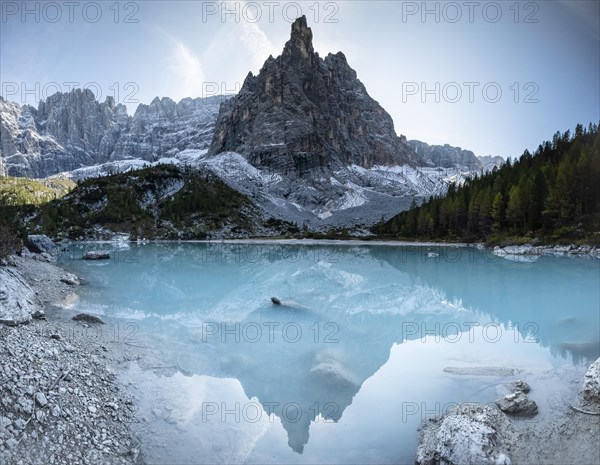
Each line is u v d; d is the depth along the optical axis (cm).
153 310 2030
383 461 810
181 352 1393
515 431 829
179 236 11712
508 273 3653
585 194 6931
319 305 2200
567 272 3606
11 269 2080
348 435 902
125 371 1180
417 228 11250
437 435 809
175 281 3103
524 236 7281
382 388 1122
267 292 2614
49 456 712
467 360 1319
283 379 1195
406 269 4034
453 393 1076
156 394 1067
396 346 1480
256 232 13462
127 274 3362
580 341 1496
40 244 4953
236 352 1409
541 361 1281
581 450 748
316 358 1328
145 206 13838
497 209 8338
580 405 921
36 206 13138
